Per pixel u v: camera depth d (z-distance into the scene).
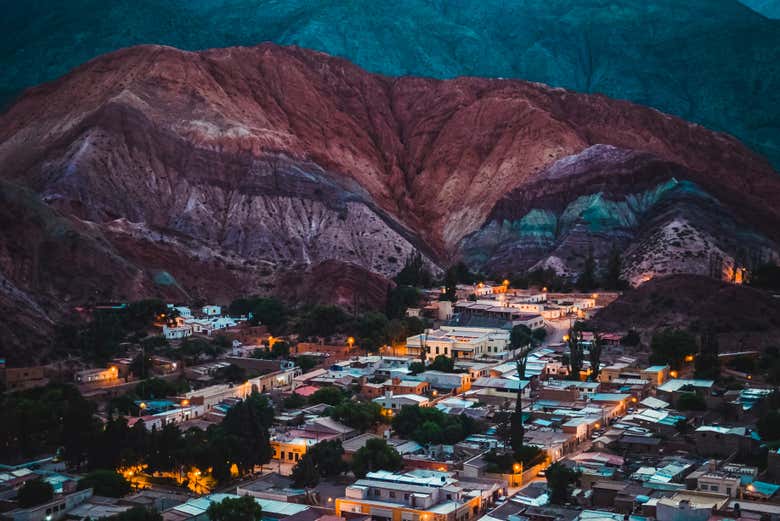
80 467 154.88
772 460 138.12
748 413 174.50
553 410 179.38
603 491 129.75
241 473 149.50
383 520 124.88
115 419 170.12
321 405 185.50
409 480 132.25
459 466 145.50
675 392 189.25
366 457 144.12
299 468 140.88
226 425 154.38
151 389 197.25
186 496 139.50
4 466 152.88
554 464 137.50
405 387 196.88
